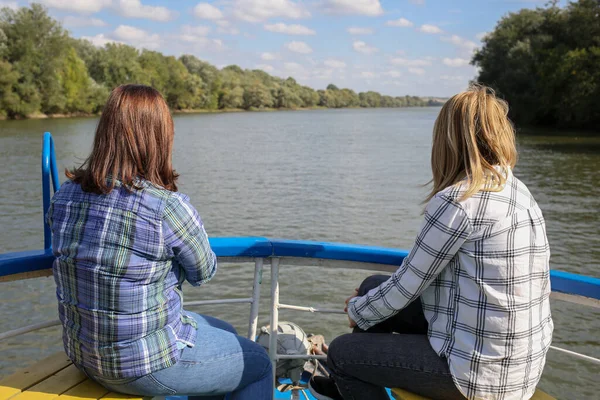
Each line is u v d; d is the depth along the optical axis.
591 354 7.13
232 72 159.75
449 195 1.66
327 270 10.30
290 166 27.98
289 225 14.76
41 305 8.50
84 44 84.00
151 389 1.71
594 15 45.97
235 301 2.19
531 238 1.64
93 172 1.66
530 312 1.63
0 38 59.62
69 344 1.74
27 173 23.47
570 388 6.37
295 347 2.78
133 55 92.56
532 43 51.00
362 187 21.11
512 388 1.63
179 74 107.81
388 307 1.78
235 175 24.56
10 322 7.93
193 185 21.55
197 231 1.72
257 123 76.88
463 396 1.69
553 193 20.11
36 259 1.96
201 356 1.77
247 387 1.89
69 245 1.66
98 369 1.68
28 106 61.12
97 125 1.69
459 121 1.74
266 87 151.62
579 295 1.97
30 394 1.75
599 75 42.22
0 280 1.94
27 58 60.81
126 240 1.63
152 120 1.68
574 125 50.44
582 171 25.45
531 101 49.50
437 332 1.73
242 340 1.90
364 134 54.94
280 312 8.46
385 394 1.88
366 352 1.79
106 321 1.63
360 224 14.85
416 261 1.70
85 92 72.25
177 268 1.78
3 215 15.59
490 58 57.03
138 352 1.65
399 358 1.74
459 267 1.67
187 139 46.53
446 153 1.78
